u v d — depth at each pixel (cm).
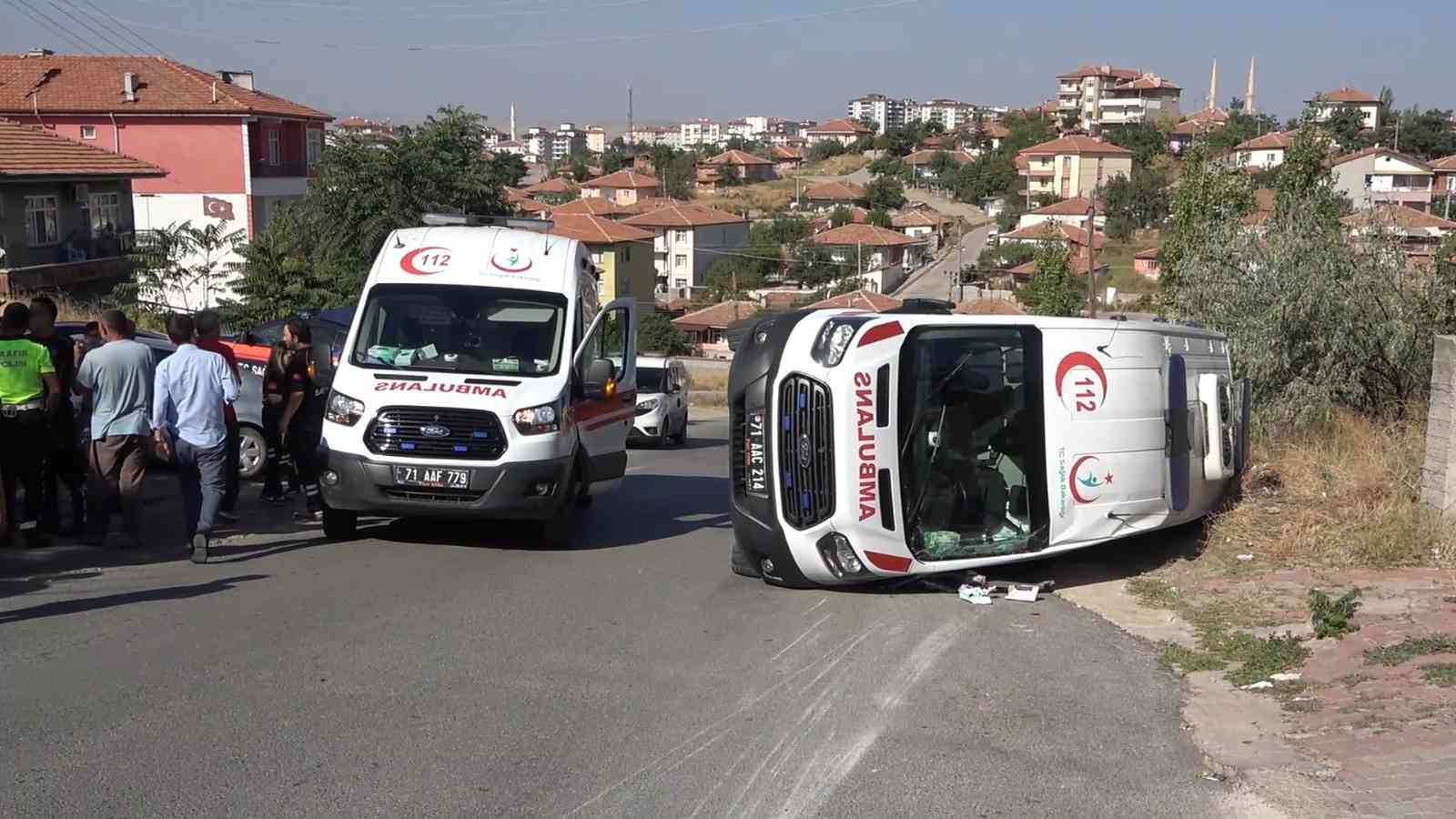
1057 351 895
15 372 945
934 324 878
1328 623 725
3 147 3209
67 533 1031
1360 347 1371
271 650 706
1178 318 1461
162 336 1437
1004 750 570
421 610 815
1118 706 635
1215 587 877
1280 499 1100
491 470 1005
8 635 723
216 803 493
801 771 541
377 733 576
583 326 1134
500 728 586
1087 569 964
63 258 3322
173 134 4559
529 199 10412
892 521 856
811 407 860
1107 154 10338
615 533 1202
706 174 13675
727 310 6969
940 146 14475
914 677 683
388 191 3525
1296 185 2195
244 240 3075
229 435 1112
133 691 626
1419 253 1459
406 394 1013
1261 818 494
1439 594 804
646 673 681
